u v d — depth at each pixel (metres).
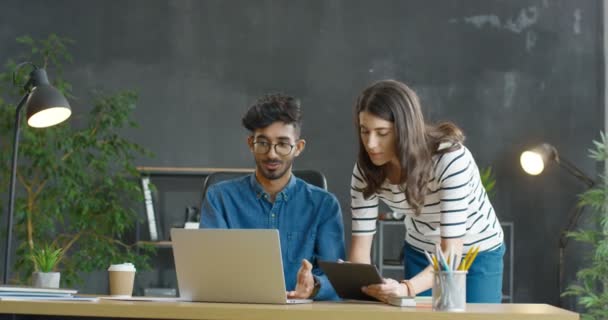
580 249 6.02
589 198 5.57
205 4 6.11
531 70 6.12
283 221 2.75
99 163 5.25
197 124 6.05
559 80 6.11
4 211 5.60
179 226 5.70
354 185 2.63
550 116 6.09
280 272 2.12
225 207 2.77
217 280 2.19
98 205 5.21
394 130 2.37
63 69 6.02
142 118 6.04
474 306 2.11
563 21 6.14
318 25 6.11
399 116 2.35
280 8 6.11
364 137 2.40
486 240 2.76
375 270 2.17
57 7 6.07
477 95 6.09
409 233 2.86
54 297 2.13
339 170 6.04
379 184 2.53
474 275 2.78
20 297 2.09
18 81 5.28
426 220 2.64
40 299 2.06
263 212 2.76
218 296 2.21
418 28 6.11
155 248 5.89
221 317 1.86
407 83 6.08
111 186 5.27
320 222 2.74
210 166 6.02
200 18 6.10
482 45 6.12
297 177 2.96
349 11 6.12
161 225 5.98
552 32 6.14
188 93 6.06
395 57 6.09
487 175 5.71
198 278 2.21
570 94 6.11
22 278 5.42
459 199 2.43
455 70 6.10
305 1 6.12
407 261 2.90
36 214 5.24
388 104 2.35
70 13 6.07
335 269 2.30
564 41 6.13
